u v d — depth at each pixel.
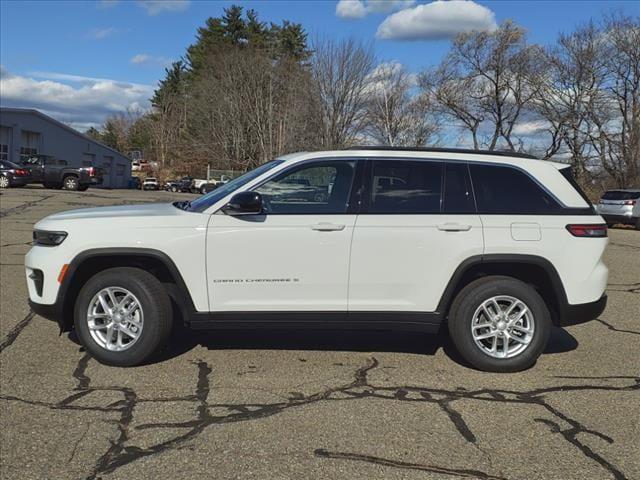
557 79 41.53
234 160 55.59
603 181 40.91
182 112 79.50
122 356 4.93
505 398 4.45
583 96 40.56
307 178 5.01
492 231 4.93
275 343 5.73
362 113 42.94
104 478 3.22
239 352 5.43
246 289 4.90
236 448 3.58
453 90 45.47
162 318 4.93
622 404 4.36
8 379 4.65
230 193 4.98
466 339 4.98
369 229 4.88
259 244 4.86
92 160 52.12
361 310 4.95
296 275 4.89
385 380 4.78
